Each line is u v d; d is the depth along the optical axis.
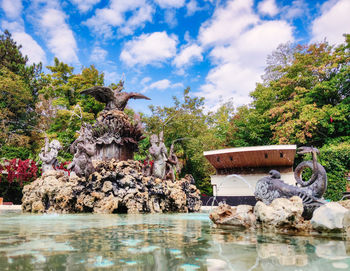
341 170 19.19
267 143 31.66
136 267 2.15
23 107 29.94
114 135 15.53
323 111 24.55
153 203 12.28
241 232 4.39
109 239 3.62
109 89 16.69
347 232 4.20
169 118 30.77
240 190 20.25
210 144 29.42
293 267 2.18
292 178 19.12
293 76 30.61
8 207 16.81
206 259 2.45
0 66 29.91
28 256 2.52
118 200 11.27
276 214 4.71
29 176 21.11
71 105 34.94
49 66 37.00
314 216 4.49
